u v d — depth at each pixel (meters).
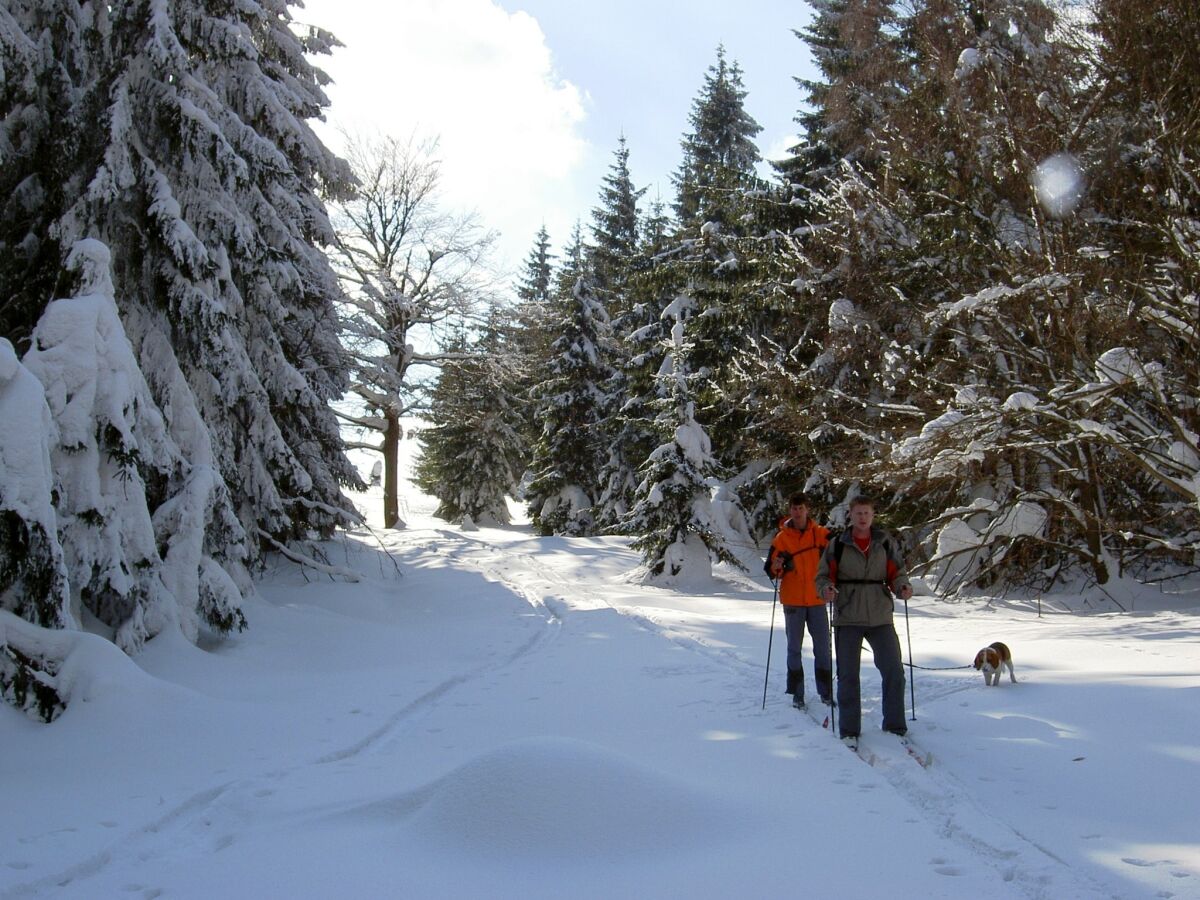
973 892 3.57
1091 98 17.34
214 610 11.09
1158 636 11.15
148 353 11.73
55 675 7.91
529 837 4.23
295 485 14.73
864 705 7.57
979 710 6.93
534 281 53.78
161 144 12.29
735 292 26.44
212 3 13.81
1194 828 4.16
